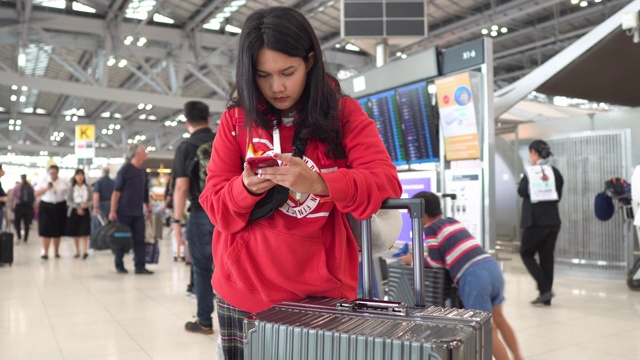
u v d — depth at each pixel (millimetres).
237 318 1138
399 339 743
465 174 3670
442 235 2543
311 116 1026
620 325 3969
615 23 5352
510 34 15039
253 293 1101
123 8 12992
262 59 970
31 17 12500
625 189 5805
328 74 1088
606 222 6512
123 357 3246
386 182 985
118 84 20516
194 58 15461
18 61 12828
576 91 6879
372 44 5941
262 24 963
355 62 17172
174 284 5898
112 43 13969
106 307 4672
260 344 873
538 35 15141
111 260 8305
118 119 27188
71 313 4438
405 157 4234
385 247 1233
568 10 13945
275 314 913
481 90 3551
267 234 1070
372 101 4438
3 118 25531
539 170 4754
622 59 6059
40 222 8242
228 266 1116
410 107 4098
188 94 21375
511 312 4441
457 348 719
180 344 3520
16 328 3947
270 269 1071
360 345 767
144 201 7379
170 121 26938
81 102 22156
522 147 8398
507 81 20875
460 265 2502
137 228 6695
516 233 8664
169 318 4254
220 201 1049
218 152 1122
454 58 3703
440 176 3914
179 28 14773
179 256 8227
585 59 5848
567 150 6934
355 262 1154
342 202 929
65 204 8398
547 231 4715
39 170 37375
